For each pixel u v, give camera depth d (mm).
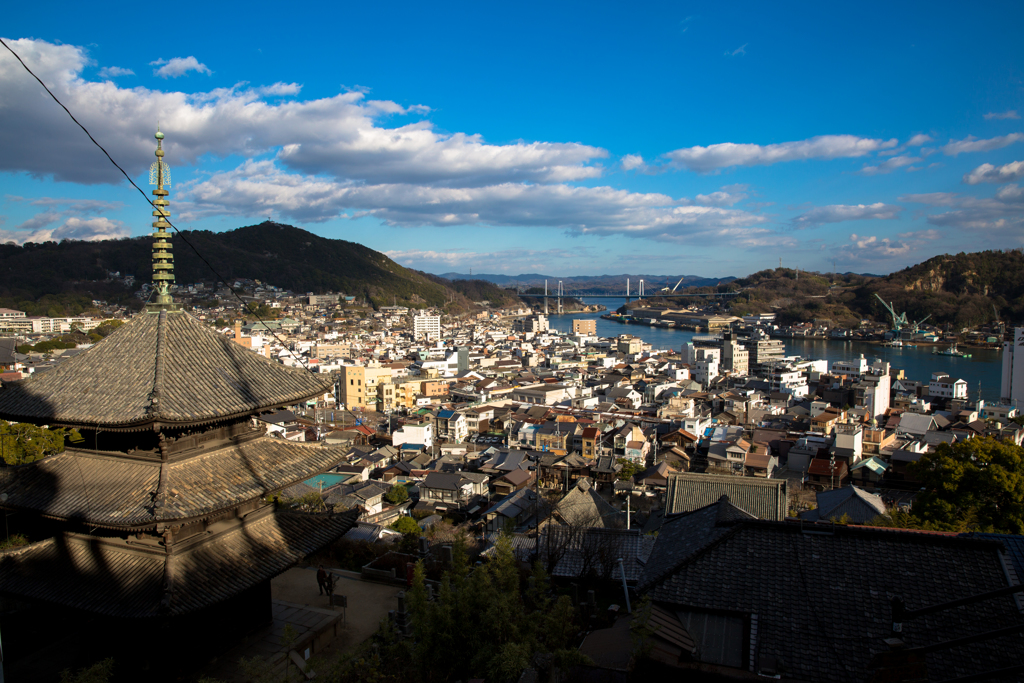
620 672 13211
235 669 15516
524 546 31281
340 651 17250
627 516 42344
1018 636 12211
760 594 13781
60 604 13992
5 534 20172
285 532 17422
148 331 16219
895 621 10711
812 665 12164
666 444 81750
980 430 80562
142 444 15070
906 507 54375
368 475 70562
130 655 14695
